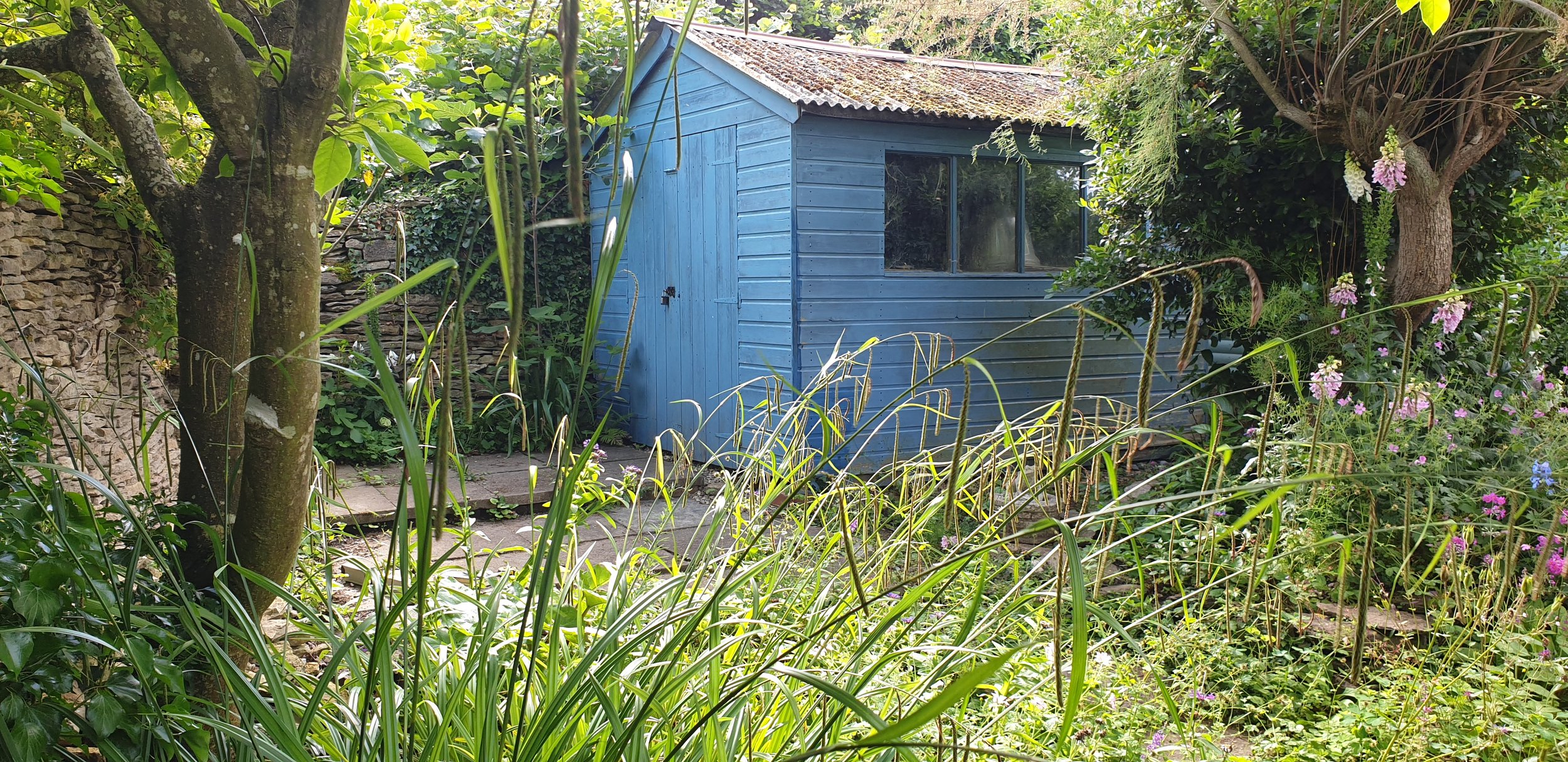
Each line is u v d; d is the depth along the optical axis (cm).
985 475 260
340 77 252
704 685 219
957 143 827
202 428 244
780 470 296
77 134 242
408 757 169
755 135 798
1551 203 775
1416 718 298
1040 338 866
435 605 259
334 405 834
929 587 182
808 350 772
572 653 256
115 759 180
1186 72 644
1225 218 670
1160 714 315
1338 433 477
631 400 966
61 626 197
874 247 797
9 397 235
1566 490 382
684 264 892
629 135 953
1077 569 124
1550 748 286
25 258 368
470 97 850
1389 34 554
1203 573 324
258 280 220
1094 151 741
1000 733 266
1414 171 555
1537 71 551
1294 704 329
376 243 901
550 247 991
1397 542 424
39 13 322
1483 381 561
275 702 174
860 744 121
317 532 309
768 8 1543
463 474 172
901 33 776
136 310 477
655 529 598
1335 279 612
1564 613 351
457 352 898
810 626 229
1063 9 697
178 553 244
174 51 219
